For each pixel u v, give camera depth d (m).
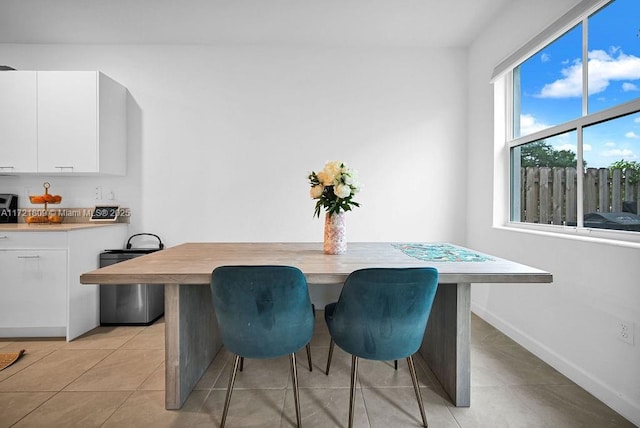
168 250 2.31
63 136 2.97
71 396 1.90
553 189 2.43
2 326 2.70
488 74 3.09
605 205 1.97
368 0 2.72
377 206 3.50
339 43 3.41
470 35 3.27
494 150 3.01
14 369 2.22
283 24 3.07
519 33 2.62
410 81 3.49
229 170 3.47
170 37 3.29
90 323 2.92
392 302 1.47
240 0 2.71
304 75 3.47
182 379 1.83
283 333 1.53
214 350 2.40
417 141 3.50
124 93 3.38
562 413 1.74
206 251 2.26
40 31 3.15
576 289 2.02
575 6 2.03
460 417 1.71
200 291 2.12
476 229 3.31
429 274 1.46
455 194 3.51
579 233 2.14
